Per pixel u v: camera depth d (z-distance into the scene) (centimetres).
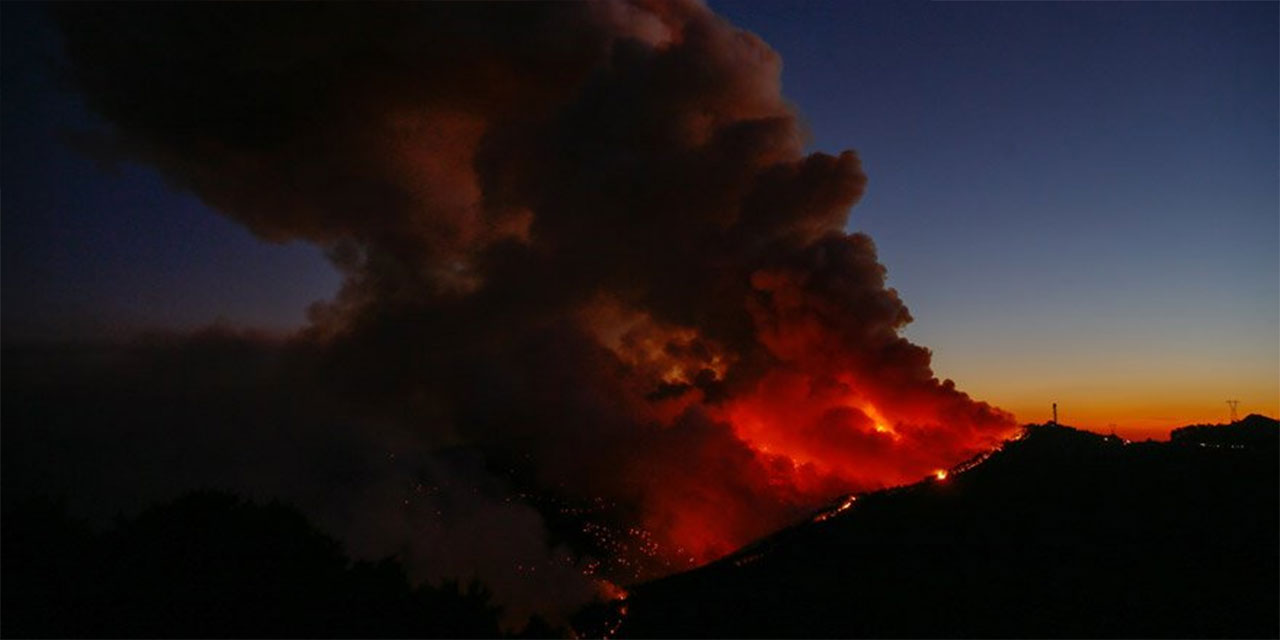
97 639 929
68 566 1062
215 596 1053
